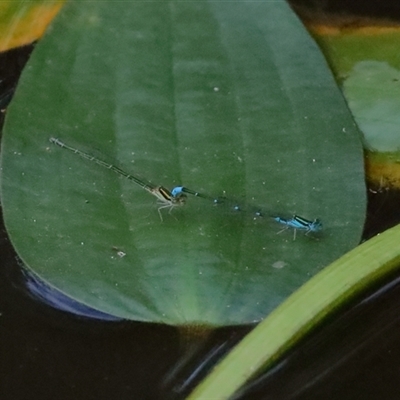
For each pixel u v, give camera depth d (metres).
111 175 0.39
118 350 0.38
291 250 0.39
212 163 0.39
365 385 0.38
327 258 0.39
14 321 0.38
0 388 0.37
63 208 0.39
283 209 0.39
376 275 0.38
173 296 0.38
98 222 0.39
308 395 0.38
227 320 0.38
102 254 0.38
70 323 0.38
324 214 0.39
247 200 0.39
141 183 0.39
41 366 0.38
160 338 0.38
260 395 0.38
